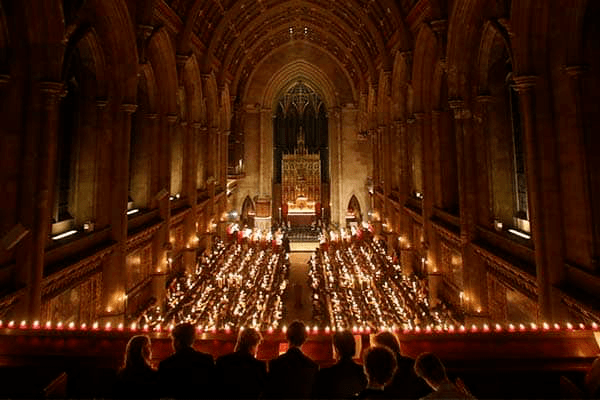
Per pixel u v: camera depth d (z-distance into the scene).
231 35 29.86
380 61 28.78
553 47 9.09
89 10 12.12
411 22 19.86
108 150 14.09
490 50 13.24
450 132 18.17
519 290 11.08
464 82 14.10
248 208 44.56
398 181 25.69
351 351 4.35
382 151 32.72
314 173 49.16
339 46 37.56
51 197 10.62
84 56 13.51
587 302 7.76
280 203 49.53
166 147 19.30
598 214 8.13
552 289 9.05
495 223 13.34
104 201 14.03
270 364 4.50
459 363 5.62
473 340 6.18
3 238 7.88
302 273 31.88
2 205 9.02
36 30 9.30
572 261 8.77
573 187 8.65
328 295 21.69
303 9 33.41
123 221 14.25
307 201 49.06
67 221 13.16
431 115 18.70
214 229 31.59
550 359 5.70
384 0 20.81
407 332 6.51
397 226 28.03
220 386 4.20
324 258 31.08
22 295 9.00
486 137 13.94
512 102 13.74
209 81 28.05
